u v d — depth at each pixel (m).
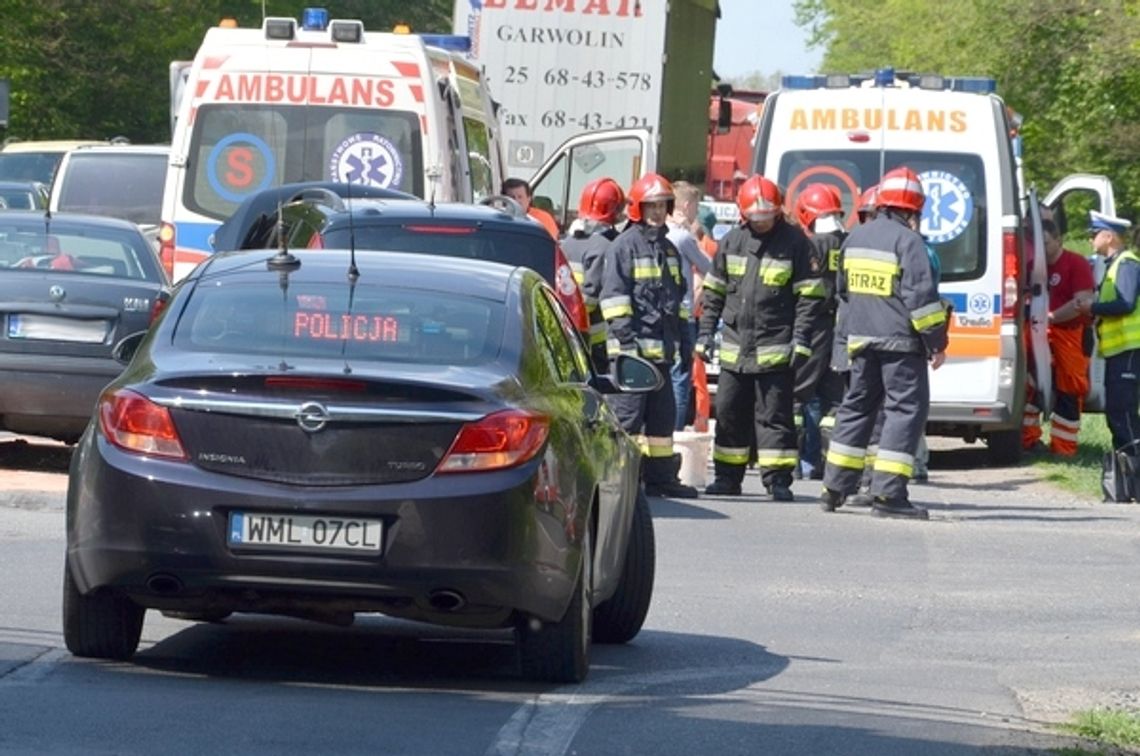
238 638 21.95
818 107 45.91
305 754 15.97
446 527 18.08
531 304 20.75
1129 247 43.97
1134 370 43.25
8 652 20.05
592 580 20.23
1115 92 98.00
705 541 31.42
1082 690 21.30
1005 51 101.62
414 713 17.88
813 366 38.25
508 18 57.47
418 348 19.31
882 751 17.36
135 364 19.31
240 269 20.59
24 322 34.03
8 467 36.72
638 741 17.20
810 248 36.41
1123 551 32.34
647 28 57.28
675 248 36.22
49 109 109.38
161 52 113.06
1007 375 44.97
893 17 146.00
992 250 44.97
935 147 45.34
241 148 40.50
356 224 28.47
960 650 23.64
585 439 19.81
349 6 137.62
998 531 34.19
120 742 16.16
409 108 40.47
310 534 18.08
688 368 38.84
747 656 22.42
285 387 18.22
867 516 35.34
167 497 18.16
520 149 57.59
